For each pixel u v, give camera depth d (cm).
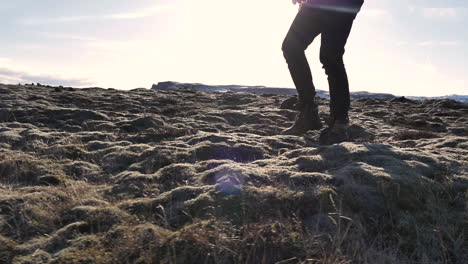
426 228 332
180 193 382
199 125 773
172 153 515
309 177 394
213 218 332
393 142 629
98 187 437
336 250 296
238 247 301
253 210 343
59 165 502
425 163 443
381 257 297
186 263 292
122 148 564
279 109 951
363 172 399
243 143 545
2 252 312
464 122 920
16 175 467
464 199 371
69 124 775
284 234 313
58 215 364
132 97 1182
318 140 613
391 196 365
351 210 349
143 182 430
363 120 912
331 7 551
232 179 390
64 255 302
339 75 589
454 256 305
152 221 345
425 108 1204
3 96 1034
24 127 720
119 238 319
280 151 545
